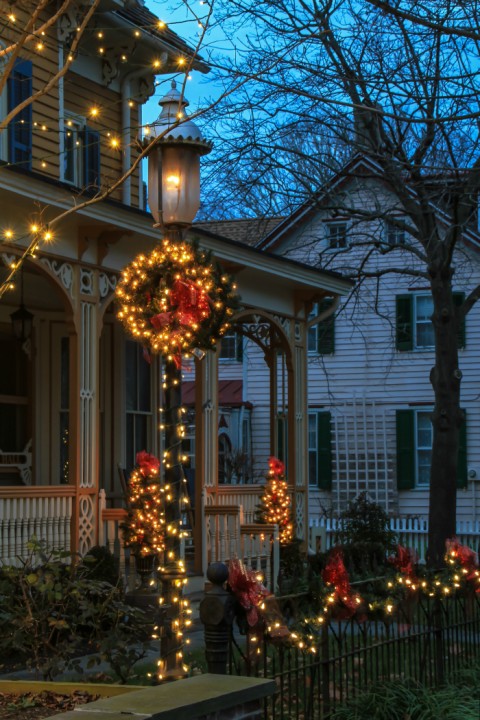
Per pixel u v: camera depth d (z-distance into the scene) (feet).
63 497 42.09
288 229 98.78
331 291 62.13
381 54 53.36
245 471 98.78
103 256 44.52
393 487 97.71
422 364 97.81
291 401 60.75
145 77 59.62
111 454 56.80
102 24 53.78
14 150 49.11
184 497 30.37
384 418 98.48
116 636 25.31
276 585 50.65
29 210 40.01
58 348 56.13
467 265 94.99
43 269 41.57
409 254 97.86
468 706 26.45
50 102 51.90
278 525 52.75
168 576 26.50
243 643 34.99
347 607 25.59
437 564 65.00
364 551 60.39
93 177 55.83
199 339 28.60
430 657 29.99
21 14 48.57
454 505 66.74
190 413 101.09
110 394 57.11
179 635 26.35
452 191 55.21
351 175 64.34
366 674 26.53
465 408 95.25
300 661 28.96
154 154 28.45
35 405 55.06
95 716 16.78
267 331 62.59
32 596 27.04
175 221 28.32
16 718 19.72
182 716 17.42
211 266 29.60
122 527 42.80
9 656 32.73
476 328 95.45
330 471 99.19
